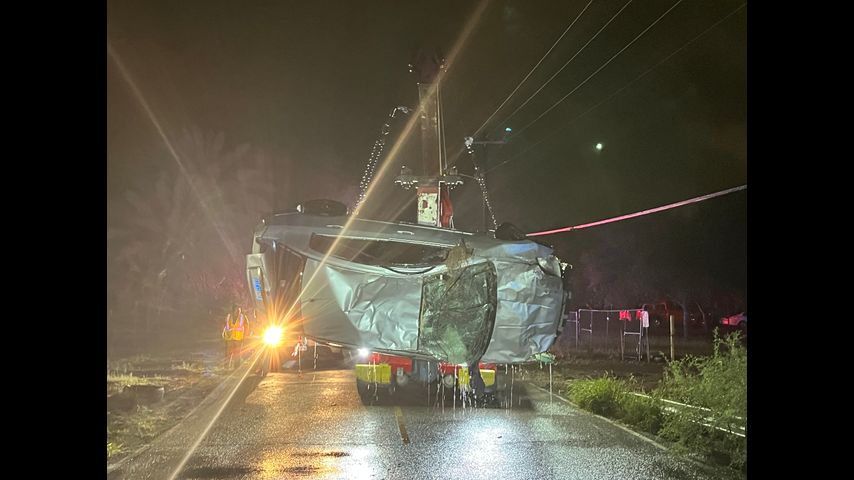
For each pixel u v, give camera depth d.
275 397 15.85
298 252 12.87
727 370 9.85
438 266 12.80
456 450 10.05
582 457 9.57
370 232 12.83
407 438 10.98
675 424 10.49
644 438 10.91
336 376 20.34
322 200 13.37
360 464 9.22
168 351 27.58
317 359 23.36
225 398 15.66
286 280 13.27
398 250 13.92
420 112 22.33
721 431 9.73
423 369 14.42
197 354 26.44
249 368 21.78
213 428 11.94
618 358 22.75
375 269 12.83
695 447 9.78
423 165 22.09
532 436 11.11
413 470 8.89
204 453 9.93
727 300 30.39
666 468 8.89
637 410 12.30
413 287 12.91
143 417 12.77
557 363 21.36
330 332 13.08
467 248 12.73
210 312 37.62
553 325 12.88
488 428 11.86
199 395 16.25
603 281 34.44
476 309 12.79
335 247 13.00
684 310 27.27
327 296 12.91
